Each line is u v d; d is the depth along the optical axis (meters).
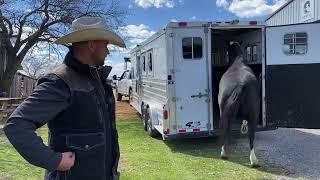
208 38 9.88
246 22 9.88
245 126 8.47
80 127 2.57
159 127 10.66
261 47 9.99
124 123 14.92
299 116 9.65
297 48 9.62
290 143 10.59
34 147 2.29
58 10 21.78
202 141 11.05
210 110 9.91
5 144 10.08
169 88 9.77
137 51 15.16
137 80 15.30
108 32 2.70
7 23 22.55
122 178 7.24
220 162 8.62
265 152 9.52
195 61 9.86
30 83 33.12
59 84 2.49
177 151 9.85
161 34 10.25
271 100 9.84
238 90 7.93
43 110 2.39
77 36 2.63
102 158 2.64
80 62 2.63
